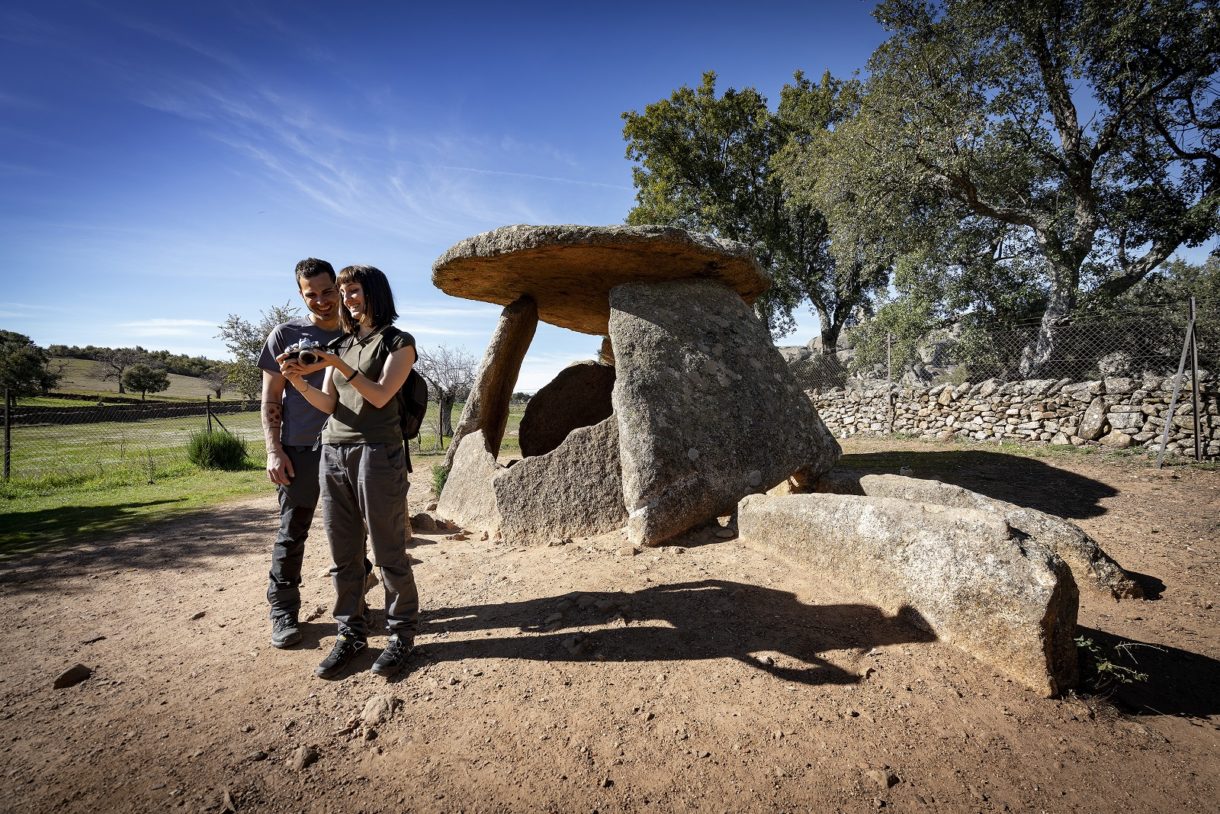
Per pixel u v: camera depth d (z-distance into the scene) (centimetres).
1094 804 185
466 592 344
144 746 218
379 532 255
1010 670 241
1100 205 1266
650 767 200
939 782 193
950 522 274
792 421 507
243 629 316
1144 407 826
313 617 321
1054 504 574
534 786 193
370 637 291
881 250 1363
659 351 495
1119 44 1073
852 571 308
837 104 1858
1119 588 348
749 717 221
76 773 204
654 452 441
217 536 556
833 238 1407
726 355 514
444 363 1966
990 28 1144
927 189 1247
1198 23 1009
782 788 190
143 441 1873
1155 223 1219
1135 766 202
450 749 210
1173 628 310
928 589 270
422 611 320
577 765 201
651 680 244
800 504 351
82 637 322
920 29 1241
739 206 2067
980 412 1005
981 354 1245
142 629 329
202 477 1030
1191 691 251
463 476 576
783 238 2014
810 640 267
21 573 453
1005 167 1145
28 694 259
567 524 460
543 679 247
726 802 186
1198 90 1155
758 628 278
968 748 206
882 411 1159
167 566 459
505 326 644
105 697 254
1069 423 901
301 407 294
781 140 2038
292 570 296
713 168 2073
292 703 241
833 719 219
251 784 197
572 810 184
